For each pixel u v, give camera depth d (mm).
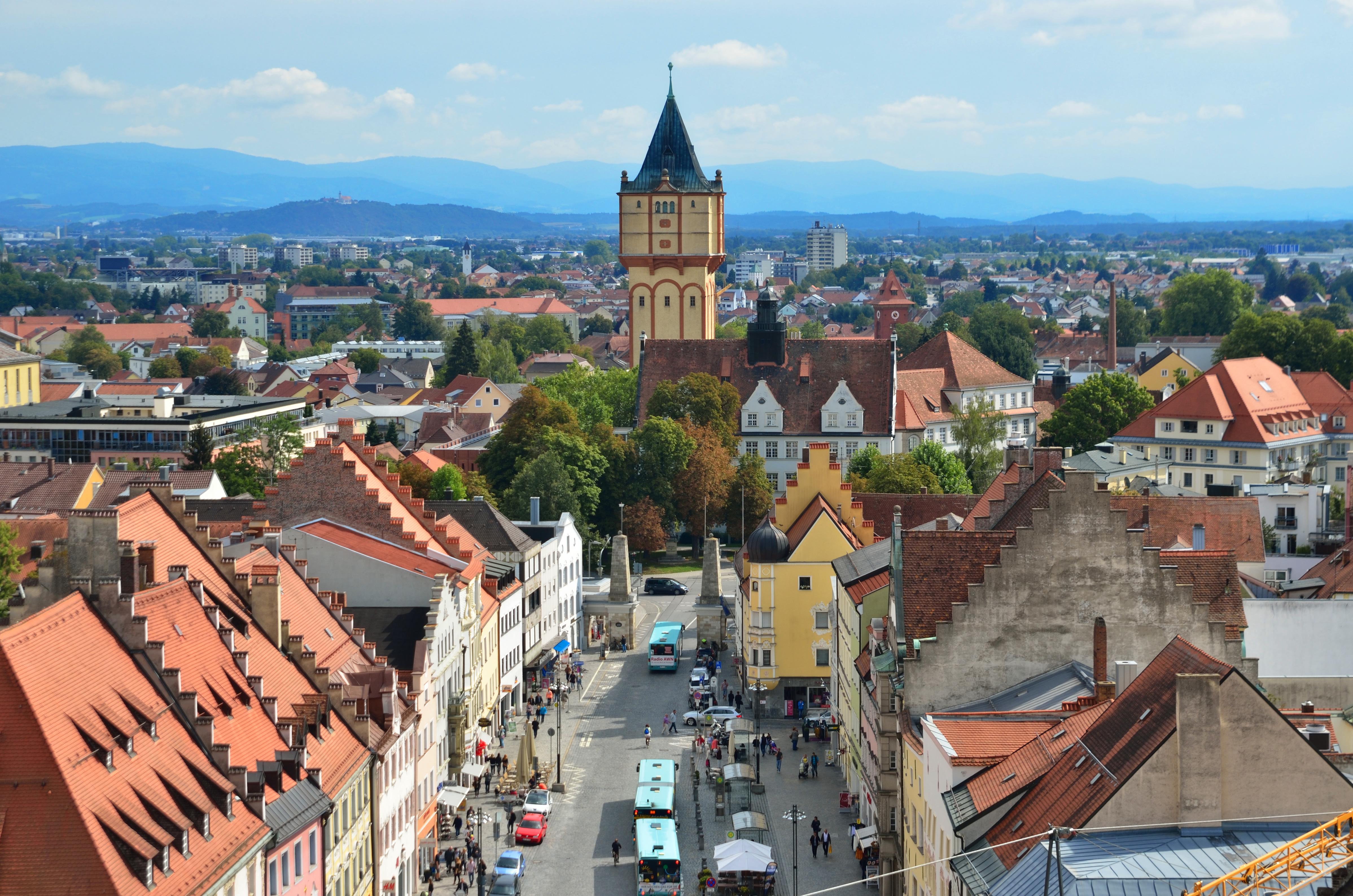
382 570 113250
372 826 87500
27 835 57219
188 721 68750
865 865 98625
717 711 138750
